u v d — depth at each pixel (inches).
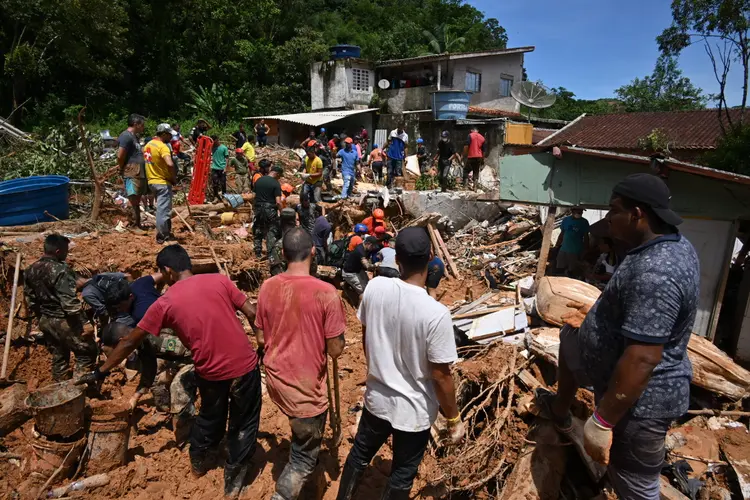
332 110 994.1
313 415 127.2
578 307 203.9
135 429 177.0
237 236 380.8
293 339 125.4
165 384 183.9
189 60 1226.0
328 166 527.2
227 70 1252.5
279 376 126.2
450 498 150.7
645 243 98.2
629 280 95.8
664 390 98.7
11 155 424.8
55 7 818.8
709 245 253.4
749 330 222.8
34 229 287.4
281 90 1211.9
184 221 360.2
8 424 176.4
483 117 922.1
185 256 147.7
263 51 1259.8
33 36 905.5
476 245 482.0
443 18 1600.6
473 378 196.2
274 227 314.5
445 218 498.0
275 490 134.3
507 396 184.2
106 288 184.5
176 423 174.4
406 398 112.0
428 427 115.0
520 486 142.3
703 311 254.7
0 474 155.9
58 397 147.2
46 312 185.6
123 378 213.5
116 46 928.3
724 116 741.3
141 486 147.9
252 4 1258.0
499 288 362.3
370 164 669.3
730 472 150.6
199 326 131.2
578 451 145.9
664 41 466.0
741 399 179.3
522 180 337.1
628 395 93.4
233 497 140.4
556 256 394.3
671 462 153.3
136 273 262.7
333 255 343.3
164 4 1159.6
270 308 127.6
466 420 175.0
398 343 110.3
